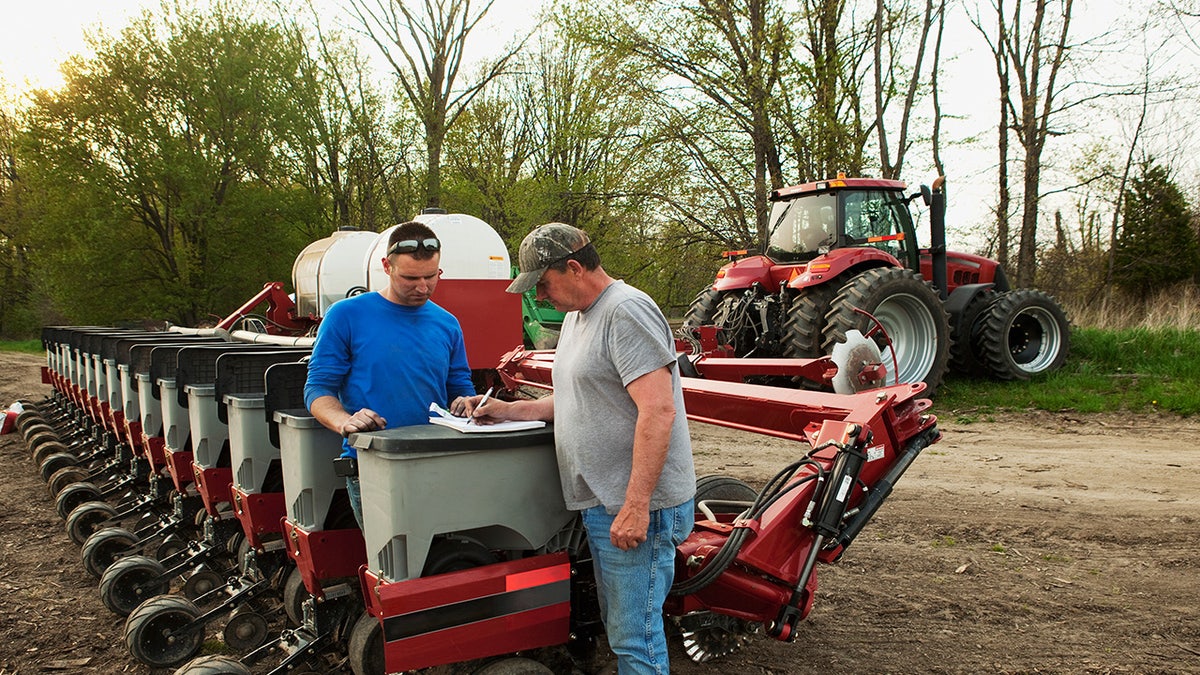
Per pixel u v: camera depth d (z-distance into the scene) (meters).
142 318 23.81
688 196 16.20
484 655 2.48
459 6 22.84
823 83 13.84
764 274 8.97
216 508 3.98
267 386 3.14
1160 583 4.03
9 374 15.34
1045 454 6.63
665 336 2.38
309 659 3.01
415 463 2.34
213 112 22.11
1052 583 4.08
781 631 2.83
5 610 4.07
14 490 6.49
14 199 31.17
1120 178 18.56
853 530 2.94
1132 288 20.50
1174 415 7.84
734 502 3.62
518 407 2.73
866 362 4.11
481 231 7.22
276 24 23.02
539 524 2.60
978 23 16.94
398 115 23.70
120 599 3.91
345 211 24.50
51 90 22.09
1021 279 16.48
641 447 2.31
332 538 2.89
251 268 23.34
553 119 23.56
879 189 9.04
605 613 2.56
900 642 3.52
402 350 2.88
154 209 23.44
